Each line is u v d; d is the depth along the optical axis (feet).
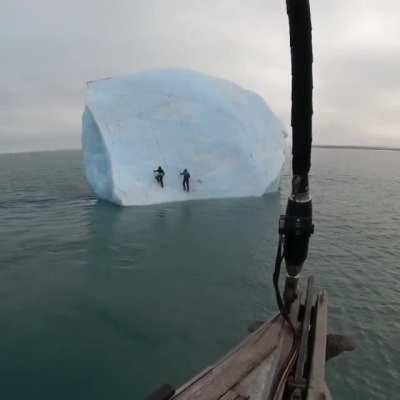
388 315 30.83
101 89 80.79
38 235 53.06
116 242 49.83
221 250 46.80
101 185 77.36
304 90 8.31
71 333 27.58
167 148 79.51
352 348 11.72
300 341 9.66
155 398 8.37
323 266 42.37
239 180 82.99
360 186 120.06
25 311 30.86
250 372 9.11
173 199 77.66
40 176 138.72
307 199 9.46
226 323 29.12
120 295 34.04
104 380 22.47
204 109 82.94
